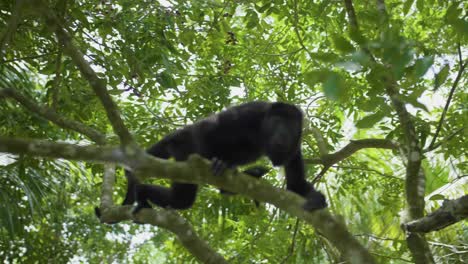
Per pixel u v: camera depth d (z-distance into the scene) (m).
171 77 5.70
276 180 6.71
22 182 6.62
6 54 6.34
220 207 6.84
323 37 6.74
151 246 10.99
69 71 5.73
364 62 2.50
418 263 4.19
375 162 7.18
